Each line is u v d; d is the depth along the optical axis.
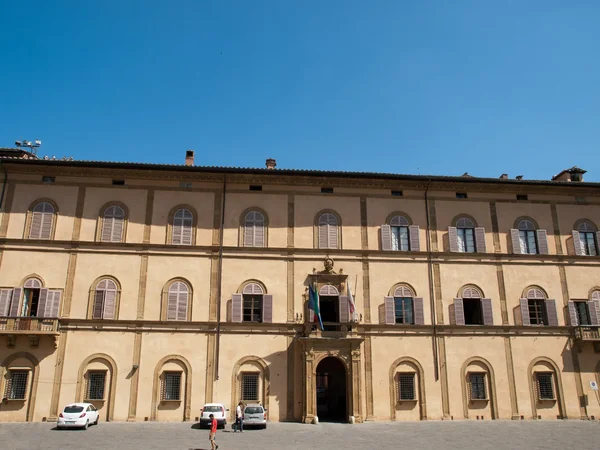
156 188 43.81
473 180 45.84
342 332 40.62
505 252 45.47
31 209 42.22
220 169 43.66
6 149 45.25
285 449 29.28
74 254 41.59
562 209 47.22
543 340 43.66
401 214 45.50
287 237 43.78
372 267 43.88
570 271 45.66
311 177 44.84
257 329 41.44
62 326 39.97
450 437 33.53
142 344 40.34
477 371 42.44
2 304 39.97
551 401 42.44
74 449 28.28
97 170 43.31
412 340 42.53
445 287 44.16
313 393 39.44
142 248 42.28
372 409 40.81
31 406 38.38
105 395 39.19
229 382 40.28
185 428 35.97
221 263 42.56
